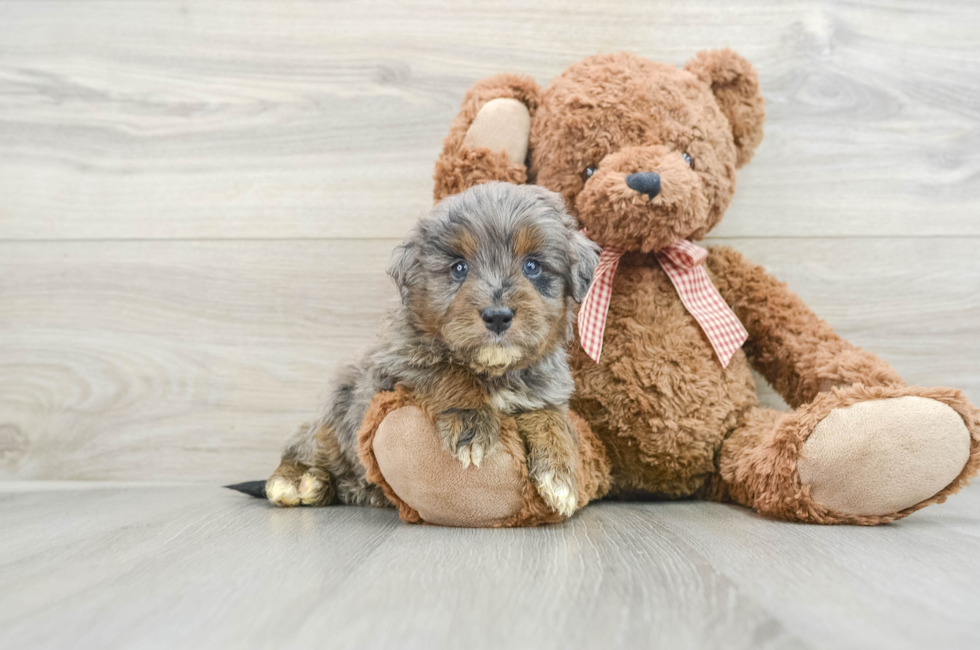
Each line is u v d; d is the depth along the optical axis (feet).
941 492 2.17
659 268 2.60
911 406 2.16
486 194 2.14
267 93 2.93
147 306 2.93
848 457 2.15
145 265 2.94
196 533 2.11
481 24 2.91
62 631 1.55
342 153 2.93
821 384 2.50
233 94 2.94
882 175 2.90
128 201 2.95
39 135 2.96
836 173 2.90
